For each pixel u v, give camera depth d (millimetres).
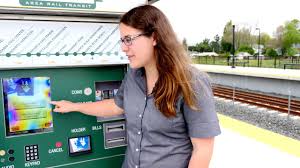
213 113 1292
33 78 1524
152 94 1326
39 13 1451
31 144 1542
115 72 1727
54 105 1580
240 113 7492
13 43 1423
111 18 1625
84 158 1675
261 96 9273
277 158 4234
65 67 1591
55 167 1604
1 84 1462
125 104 1434
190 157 1396
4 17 1402
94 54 1602
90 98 1668
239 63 21016
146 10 1249
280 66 18188
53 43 1504
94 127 1688
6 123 1484
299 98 8812
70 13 1490
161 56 1249
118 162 1772
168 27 1267
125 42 1251
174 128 1318
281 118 6719
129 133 1458
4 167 1492
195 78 1272
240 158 4281
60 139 1606
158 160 1358
